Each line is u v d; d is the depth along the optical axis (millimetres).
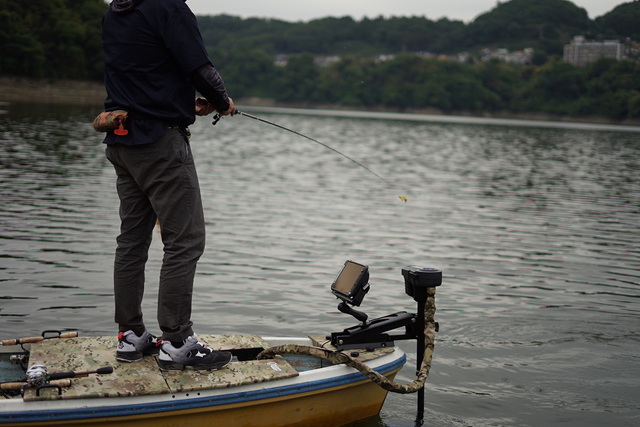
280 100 182500
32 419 3436
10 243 9406
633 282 8984
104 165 19453
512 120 131875
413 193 17453
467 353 6227
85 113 49844
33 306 6836
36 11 88688
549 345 6508
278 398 4016
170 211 3793
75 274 8016
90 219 11359
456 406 5148
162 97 3691
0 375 4082
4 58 78812
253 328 6609
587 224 13508
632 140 53719
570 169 26281
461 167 25688
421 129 64500
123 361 3967
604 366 6039
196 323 6660
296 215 13148
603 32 195875
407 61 178875
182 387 3732
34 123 35719
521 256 10320
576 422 4988
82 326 6363
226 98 3881
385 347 4539
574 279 9023
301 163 24734
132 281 3943
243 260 9242
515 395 5398
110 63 3754
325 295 7789
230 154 27031
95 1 100562
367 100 174625
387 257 9836
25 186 14734
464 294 8102
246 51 194250
